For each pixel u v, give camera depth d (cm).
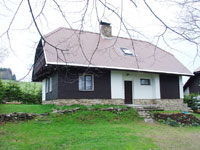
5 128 780
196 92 2341
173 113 1234
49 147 588
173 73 1625
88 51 1397
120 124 997
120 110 1196
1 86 1750
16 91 1919
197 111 1628
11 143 609
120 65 1409
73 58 1241
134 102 1534
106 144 622
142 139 708
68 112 1059
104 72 1400
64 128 827
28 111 1116
